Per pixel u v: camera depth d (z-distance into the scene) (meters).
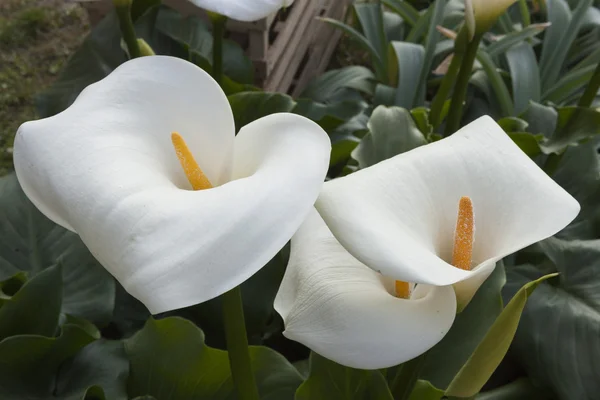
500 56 1.73
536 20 1.91
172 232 0.62
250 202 0.62
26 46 2.26
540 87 1.60
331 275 0.70
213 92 0.71
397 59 1.58
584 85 1.58
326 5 1.96
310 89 1.69
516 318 0.70
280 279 0.96
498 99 1.53
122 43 1.14
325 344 0.68
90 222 0.64
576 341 0.95
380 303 0.68
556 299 0.99
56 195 0.66
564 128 1.13
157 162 0.69
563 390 0.94
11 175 0.99
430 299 0.68
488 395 0.96
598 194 1.11
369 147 0.99
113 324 0.98
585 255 1.00
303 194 0.63
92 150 0.66
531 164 0.72
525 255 1.08
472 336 0.88
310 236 0.74
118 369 0.88
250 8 0.81
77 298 0.94
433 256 0.65
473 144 0.73
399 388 0.79
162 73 0.70
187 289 0.61
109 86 0.70
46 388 0.88
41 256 0.95
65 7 2.41
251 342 0.97
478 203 0.72
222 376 0.87
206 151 0.72
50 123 0.67
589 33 1.78
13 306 0.86
